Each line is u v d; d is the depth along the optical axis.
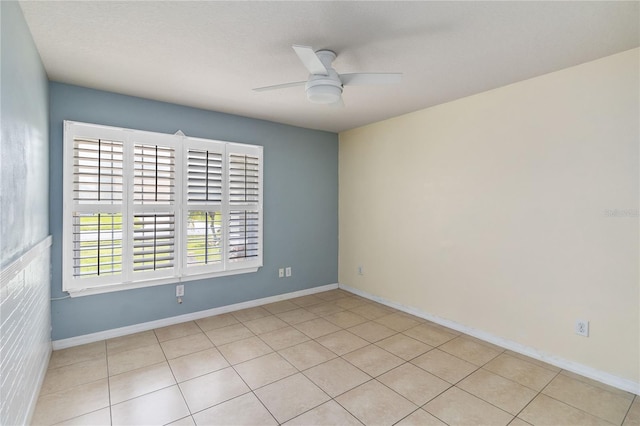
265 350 2.88
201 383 2.36
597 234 2.41
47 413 2.02
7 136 1.47
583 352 2.49
